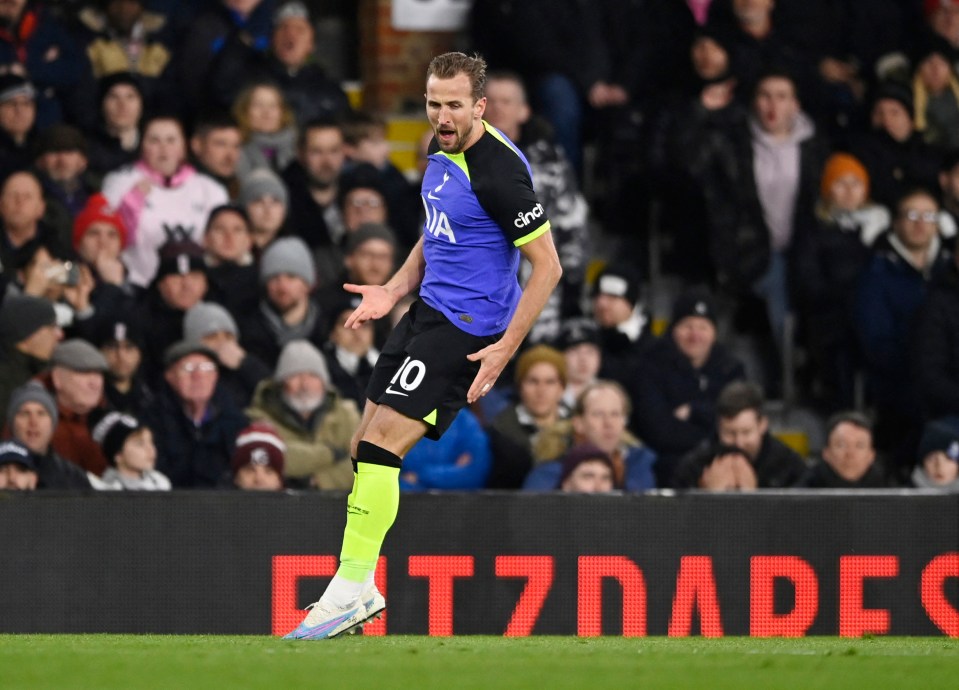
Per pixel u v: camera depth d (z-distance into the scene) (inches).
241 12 1441.9
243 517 970.1
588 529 984.3
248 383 1169.4
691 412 1235.9
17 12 1336.1
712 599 988.6
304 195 1316.4
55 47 1347.2
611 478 1093.1
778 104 1408.7
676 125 1414.9
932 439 1224.2
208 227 1232.8
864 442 1151.0
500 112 1348.4
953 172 1443.2
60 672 568.1
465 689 526.0
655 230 1459.2
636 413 1237.1
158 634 940.0
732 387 1146.7
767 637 928.3
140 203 1263.5
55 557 957.2
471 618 975.6
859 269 1390.3
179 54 1406.3
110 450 1067.9
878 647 731.4
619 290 1273.4
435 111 685.9
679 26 1472.7
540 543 981.2
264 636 844.0
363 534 707.4
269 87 1359.5
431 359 698.8
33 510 956.6
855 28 1549.0
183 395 1111.6
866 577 998.4
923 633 999.0
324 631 706.2
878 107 1454.2
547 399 1166.3
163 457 1106.7
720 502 991.6
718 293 1428.4
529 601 978.7
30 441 1041.5
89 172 1288.1
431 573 976.3
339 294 1243.2
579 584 982.4
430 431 703.1
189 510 966.4
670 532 988.6
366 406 728.3
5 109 1282.0
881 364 1360.7
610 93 1471.5
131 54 1411.2
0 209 1187.3
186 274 1195.3
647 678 561.9
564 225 1344.7
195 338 1163.3
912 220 1353.3
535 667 592.4
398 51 1606.8
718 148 1400.1
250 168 1346.0
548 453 1154.7
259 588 967.6
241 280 1223.5
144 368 1181.1
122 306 1183.6
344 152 1355.8
